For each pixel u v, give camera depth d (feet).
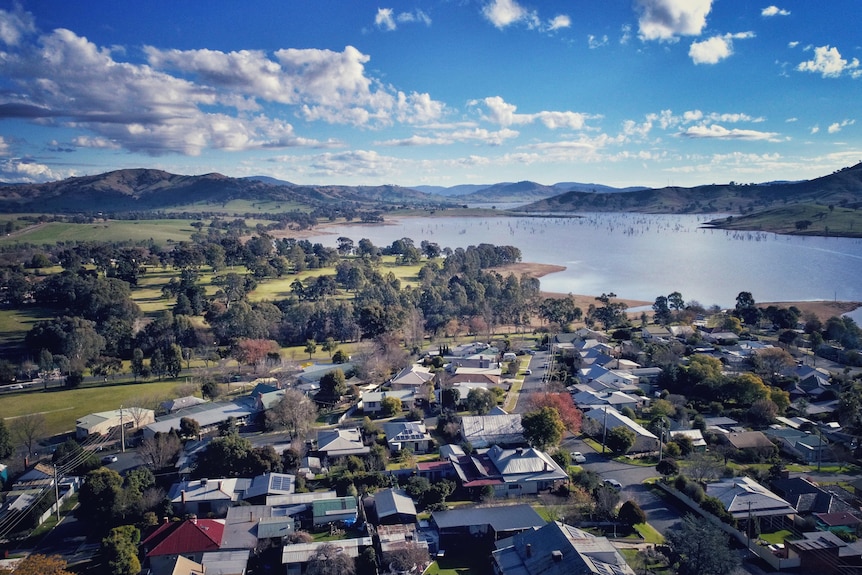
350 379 346.33
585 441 258.16
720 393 297.53
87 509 188.34
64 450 244.42
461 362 365.61
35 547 178.29
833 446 237.66
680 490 198.90
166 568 165.17
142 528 181.78
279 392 302.25
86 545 178.60
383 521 185.68
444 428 263.49
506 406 302.86
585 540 153.69
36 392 336.90
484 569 163.43
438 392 320.50
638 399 298.97
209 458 219.41
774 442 246.88
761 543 169.27
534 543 157.58
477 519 181.47
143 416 283.38
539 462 216.33
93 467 229.86
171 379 363.15
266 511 189.57
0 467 226.38
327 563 157.28
